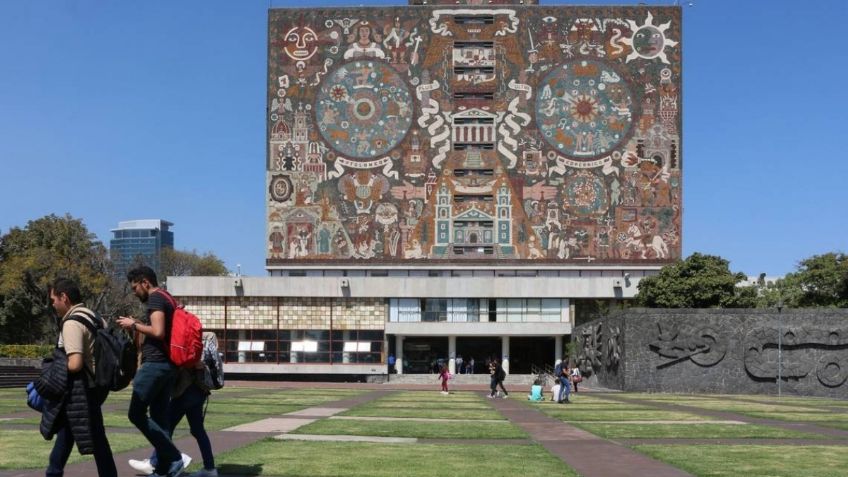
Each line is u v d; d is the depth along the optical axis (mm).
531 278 100812
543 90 109625
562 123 109250
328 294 100062
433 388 74125
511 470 16078
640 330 58625
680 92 109062
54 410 12789
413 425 26375
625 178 108250
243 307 100062
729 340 57812
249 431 23594
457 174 109125
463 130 109500
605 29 110062
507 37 110438
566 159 108875
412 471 15742
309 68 110188
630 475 15961
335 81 110125
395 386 79312
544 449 19969
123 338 13609
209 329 99812
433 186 108875
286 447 19406
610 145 108688
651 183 108062
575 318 101812
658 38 109875
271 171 108875
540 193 108500
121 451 18375
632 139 108688
